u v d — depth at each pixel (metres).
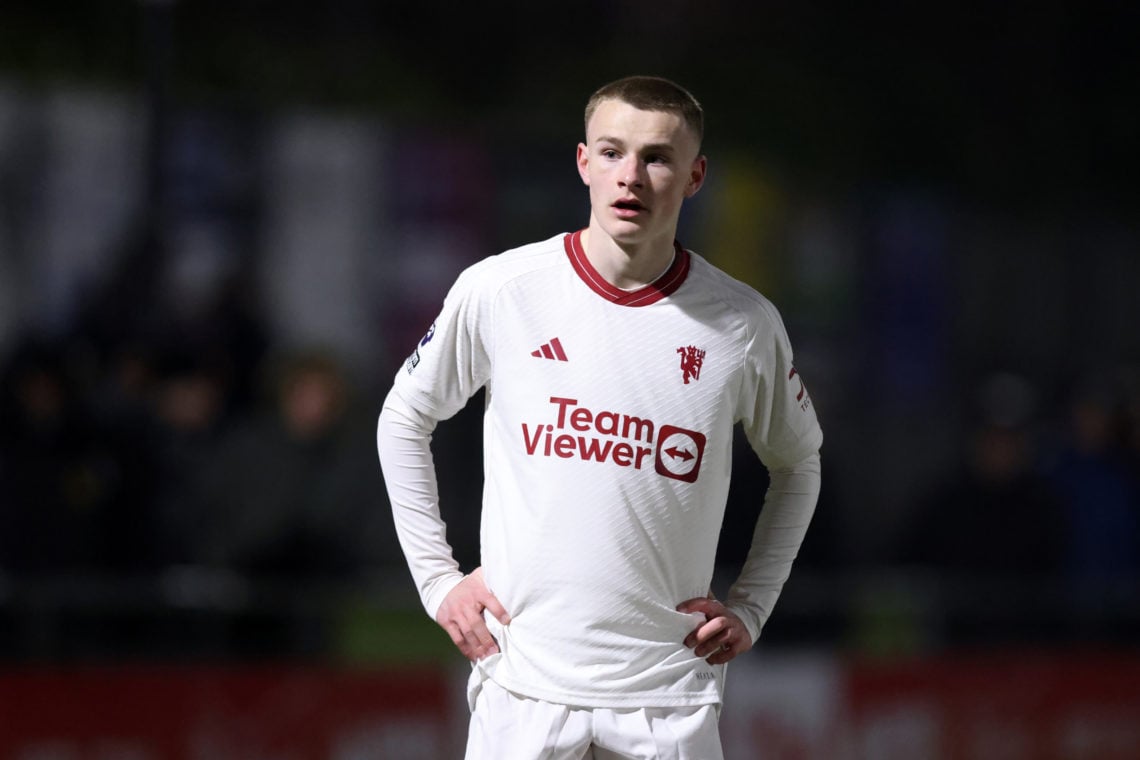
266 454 21.06
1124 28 39.50
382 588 20.25
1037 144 38.50
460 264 27.56
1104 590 23.70
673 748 10.47
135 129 25.33
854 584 22.39
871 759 21.72
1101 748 23.38
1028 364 32.34
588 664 10.41
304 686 19.28
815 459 11.54
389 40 36.62
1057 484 25.48
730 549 22.81
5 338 24.00
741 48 39.38
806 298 30.34
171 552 20.88
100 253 24.92
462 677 20.11
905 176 37.53
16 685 17.97
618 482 10.36
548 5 38.47
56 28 31.33
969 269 31.89
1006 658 22.84
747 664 21.08
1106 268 33.34
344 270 26.67
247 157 25.97
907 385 31.02
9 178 24.45
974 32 39.72
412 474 11.11
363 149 26.83
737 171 29.89
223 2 34.47
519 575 10.48
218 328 25.45
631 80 10.37
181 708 18.69
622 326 10.49
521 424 10.52
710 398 10.54
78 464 20.80
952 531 24.39
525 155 28.03
